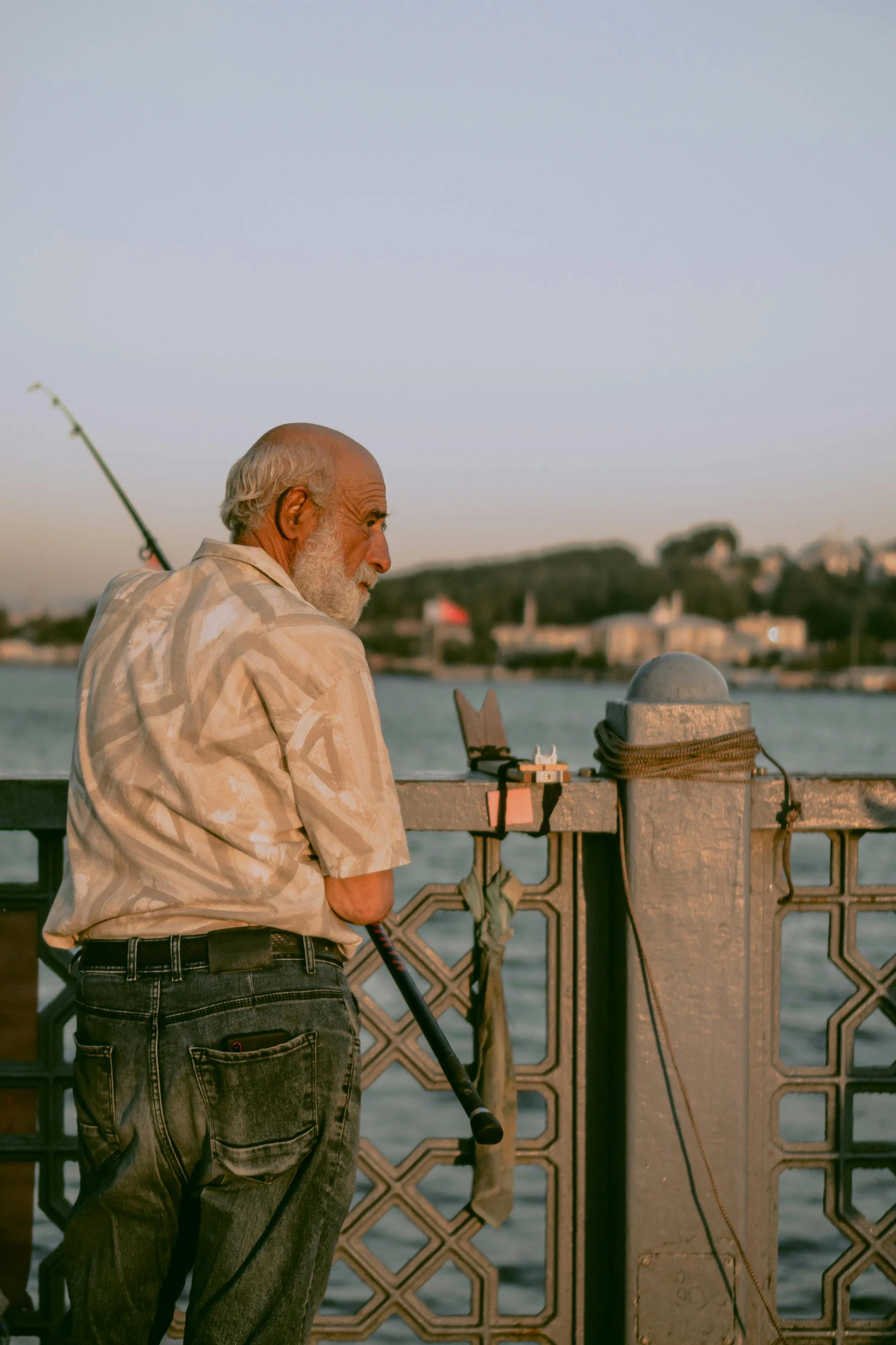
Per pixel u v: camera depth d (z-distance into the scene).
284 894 1.57
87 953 1.62
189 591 1.68
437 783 2.19
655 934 2.16
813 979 9.31
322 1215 1.59
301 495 1.75
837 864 2.28
